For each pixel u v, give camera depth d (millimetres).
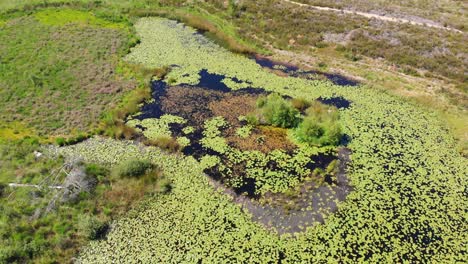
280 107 28859
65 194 22188
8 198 22344
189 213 22250
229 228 21516
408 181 24875
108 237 20766
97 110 30469
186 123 29625
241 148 27188
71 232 20656
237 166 25656
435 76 35719
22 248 19281
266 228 21547
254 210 22609
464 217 22484
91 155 26188
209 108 31328
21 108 30391
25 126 28562
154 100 32219
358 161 26344
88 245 20328
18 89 32531
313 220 22078
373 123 30109
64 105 30938
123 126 28547
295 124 29141
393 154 27078
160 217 21953
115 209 22141
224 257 20016
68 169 24281
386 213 22641
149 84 33812
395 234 21422
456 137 28703
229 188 24016
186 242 20719
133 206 22422
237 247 20516
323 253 20281
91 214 21578
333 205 23062
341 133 28141
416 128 29688
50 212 21516
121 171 23859
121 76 35156
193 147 27250
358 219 22219
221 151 26875
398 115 31109
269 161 26094
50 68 35500
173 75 35844
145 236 20922
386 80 35438
